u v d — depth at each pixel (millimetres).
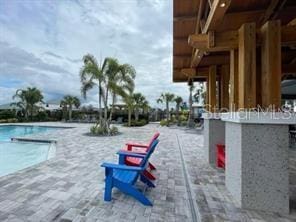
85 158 5426
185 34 3988
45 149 8062
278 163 2537
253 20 3209
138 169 2879
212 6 2455
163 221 2344
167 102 26281
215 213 2512
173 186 3412
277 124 2512
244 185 2627
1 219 2346
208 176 3928
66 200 2848
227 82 5152
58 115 28625
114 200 2871
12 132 15680
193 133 12703
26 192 3094
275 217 2434
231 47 3059
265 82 2674
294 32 2803
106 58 11477
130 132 13406
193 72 5770
